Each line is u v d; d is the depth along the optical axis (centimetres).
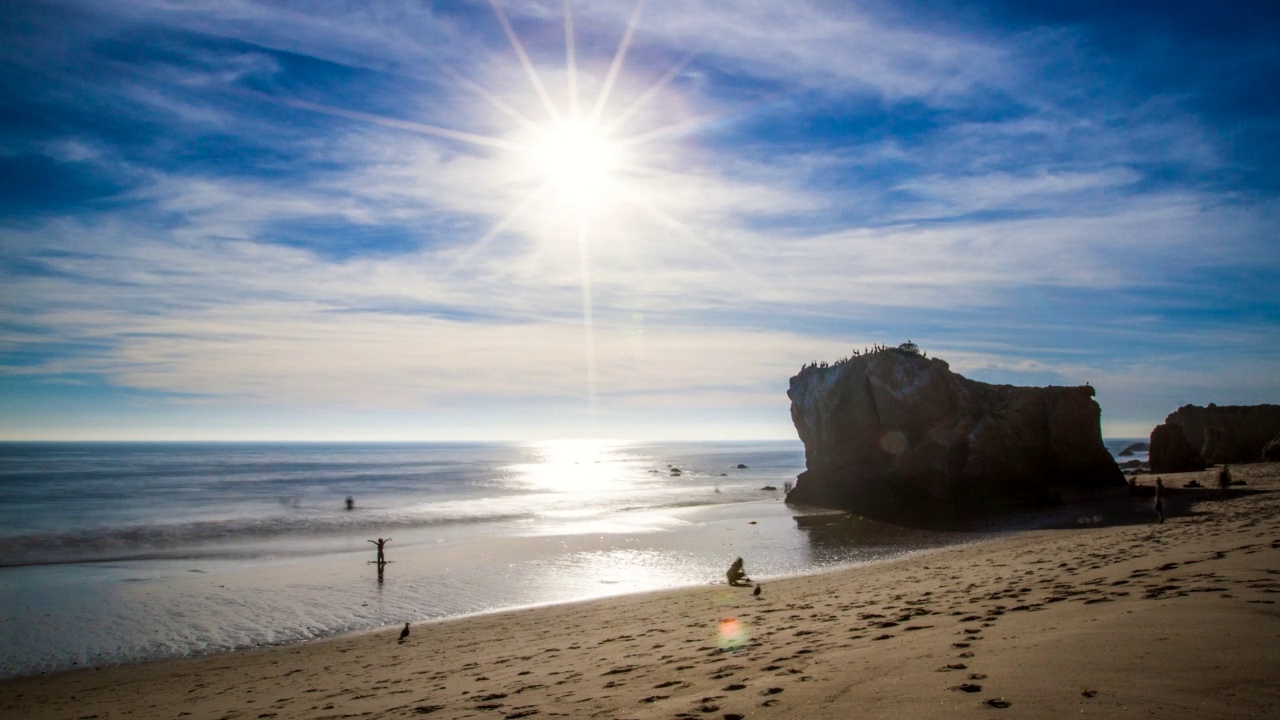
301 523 4406
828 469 5631
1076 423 4984
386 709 1006
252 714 1120
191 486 7975
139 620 2130
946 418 5084
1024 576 1558
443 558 3158
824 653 931
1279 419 6731
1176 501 3872
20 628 2050
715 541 3603
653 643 1330
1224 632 728
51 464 13550
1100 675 632
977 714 566
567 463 16600
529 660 1327
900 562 2614
